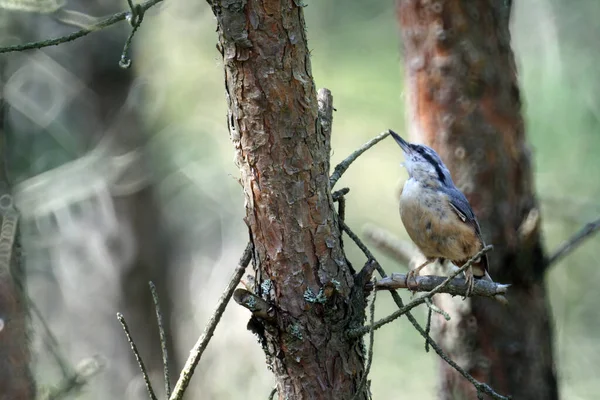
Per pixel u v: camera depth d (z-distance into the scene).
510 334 8.91
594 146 13.40
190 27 16.08
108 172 13.45
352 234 5.88
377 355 16.81
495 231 8.84
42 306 14.93
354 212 17.38
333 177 6.17
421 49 9.03
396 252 9.13
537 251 8.86
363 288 5.74
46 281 14.94
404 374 16.55
